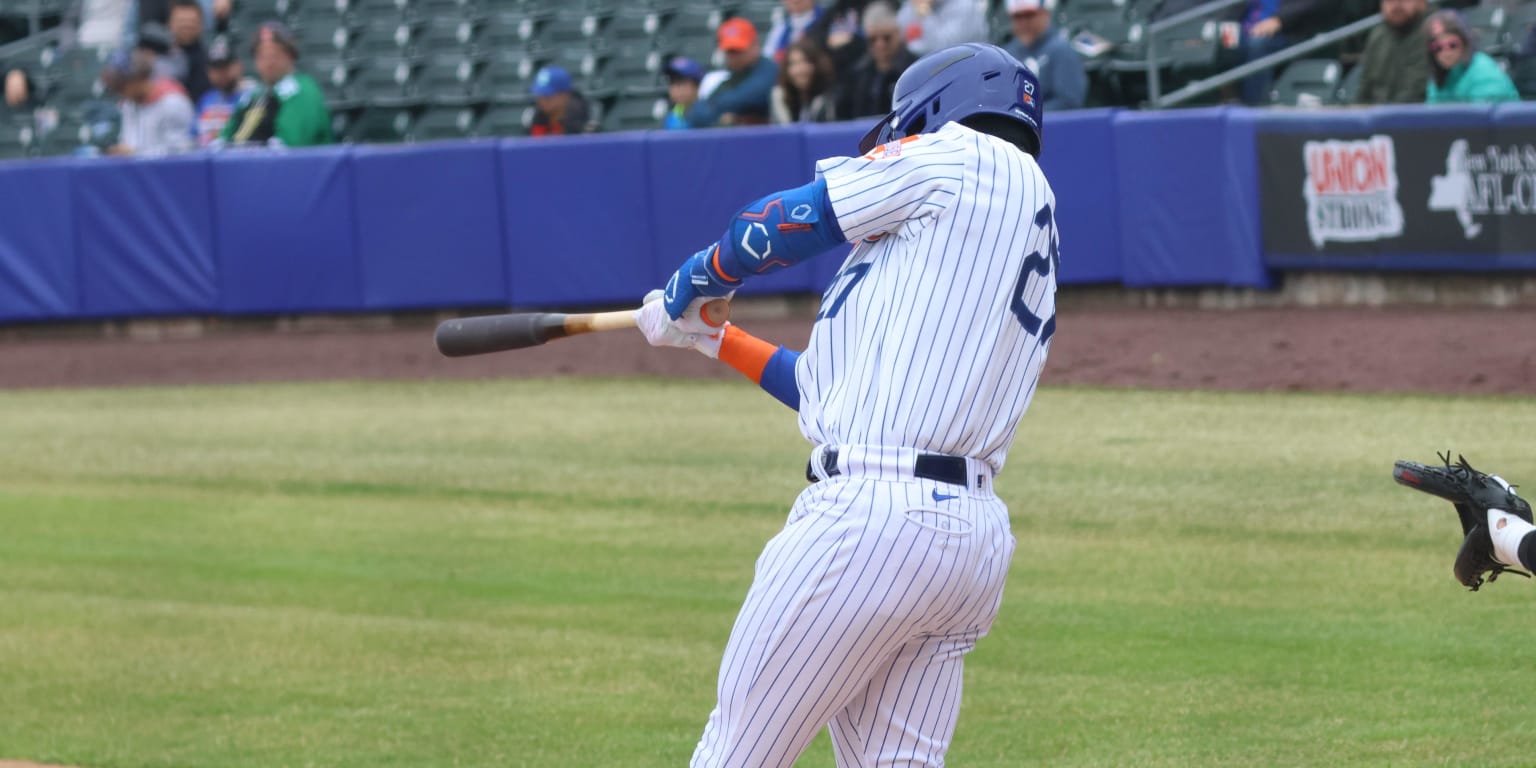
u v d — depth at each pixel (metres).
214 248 45.56
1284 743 16.17
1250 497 25.20
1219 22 41.75
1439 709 16.86
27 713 18.81
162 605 23.25
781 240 10.45
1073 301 40.44
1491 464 25.38
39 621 22.67
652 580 23.16
